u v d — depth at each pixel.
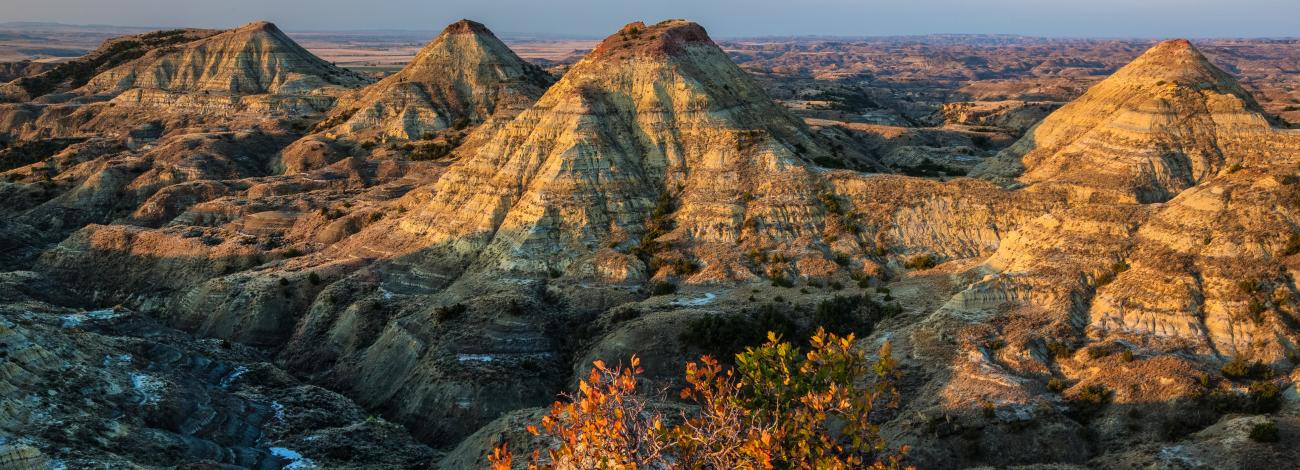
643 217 92.50
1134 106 90.81
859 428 28.53
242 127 168.75
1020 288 63.44
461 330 73.88
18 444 44.09
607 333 72.69
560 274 86.31
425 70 171.62
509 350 71.69
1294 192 61.69
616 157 96.00
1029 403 50.59
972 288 64.25
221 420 57.03
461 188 100.56
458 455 53.12
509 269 86.88
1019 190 85.75
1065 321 59.09
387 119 160.75
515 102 162.88
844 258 82.44
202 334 87.25
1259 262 58.16
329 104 184.00
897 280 79.44
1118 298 59.78
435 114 160.12
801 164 94.06
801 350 66.50
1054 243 68.94
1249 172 66.25
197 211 116.75
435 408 66.25
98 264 103.44
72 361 55.16
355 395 73.50
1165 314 56.97
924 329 61.72
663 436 26.50
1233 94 92.06
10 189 135.12
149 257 103.12
